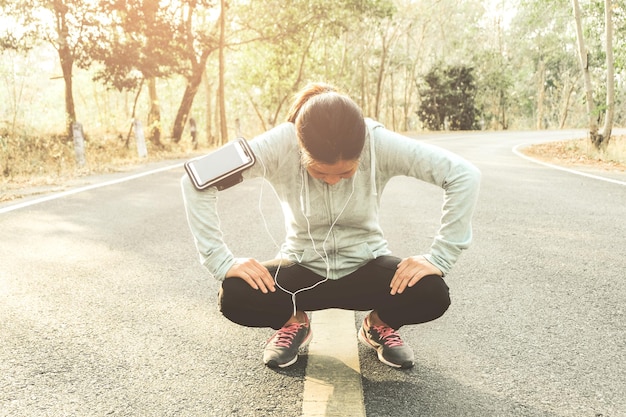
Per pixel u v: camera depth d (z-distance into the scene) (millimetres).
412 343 2791
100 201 7105
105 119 24078
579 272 3965
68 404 2189
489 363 2555
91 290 3584
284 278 2396
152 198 7379
